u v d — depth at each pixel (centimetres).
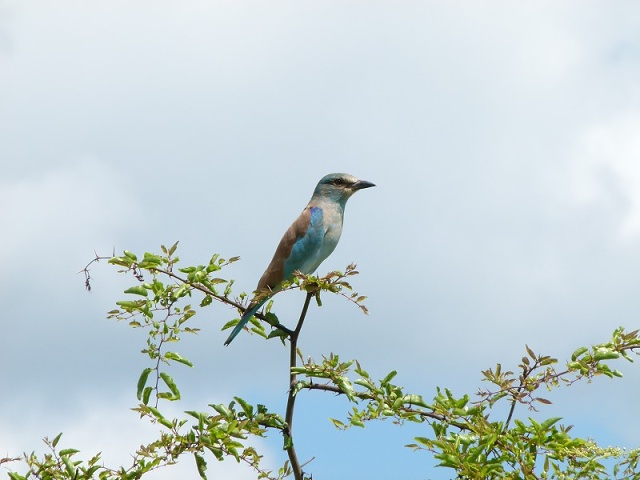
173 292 1202
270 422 1230
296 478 1224
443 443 1123
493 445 1150
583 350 1163
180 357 1198
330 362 1205
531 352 1150
